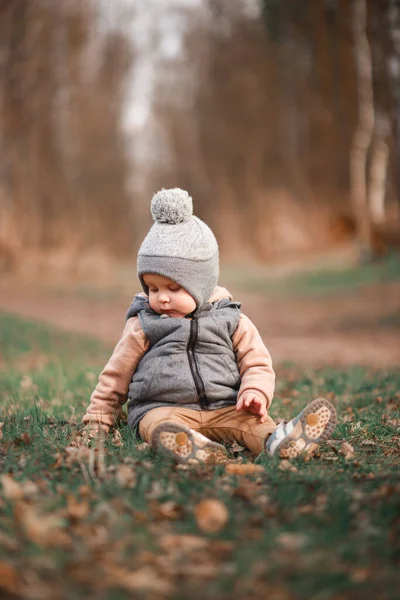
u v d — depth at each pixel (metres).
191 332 3.98
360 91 26.19
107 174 45.88
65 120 36.50
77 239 37.41
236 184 46.12
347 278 25.53
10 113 33.38
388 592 2.15
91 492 2.98
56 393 6.05
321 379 7.06
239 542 2.49
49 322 16.25
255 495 3.01
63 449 3.67
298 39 37.94
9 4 31.94
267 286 27.56
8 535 2.46
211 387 3.95
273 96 43.00
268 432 3.84
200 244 4.03
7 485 2.90
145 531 2.55
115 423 4.20
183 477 3.21
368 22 23.41
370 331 15.00
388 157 27.91
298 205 42.06
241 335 4.14
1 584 2.12
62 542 2.43
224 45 44.06
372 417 4.86
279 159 43.50
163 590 2.16
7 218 33.47
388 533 2.53
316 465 3.58
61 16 33.38
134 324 4.16
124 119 44.56
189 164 49.41
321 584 2.19
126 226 52.03
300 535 2.52
